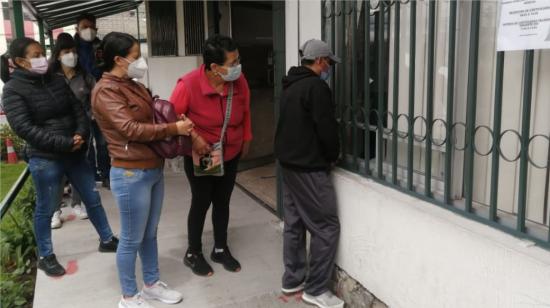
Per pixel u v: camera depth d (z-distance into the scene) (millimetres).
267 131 6777
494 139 1877
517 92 1949
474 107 1963
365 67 2641
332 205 2881
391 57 2629
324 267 2934
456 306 2080
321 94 2670
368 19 2574
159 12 6309
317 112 2664
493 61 2035
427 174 2279
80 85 4699
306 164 2781
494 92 1962
